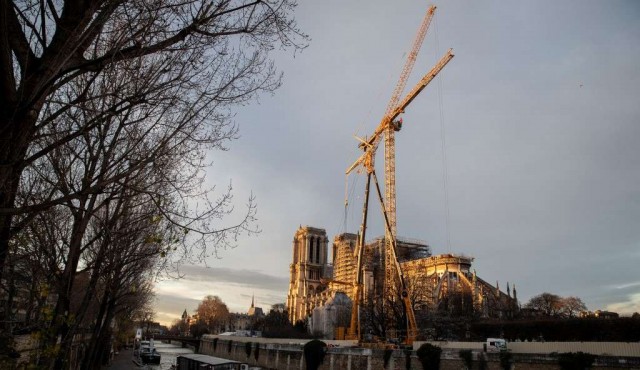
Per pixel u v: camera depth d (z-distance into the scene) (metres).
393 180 135.75
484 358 50.44
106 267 18.66
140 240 21.14
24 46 8.67
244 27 11.48
